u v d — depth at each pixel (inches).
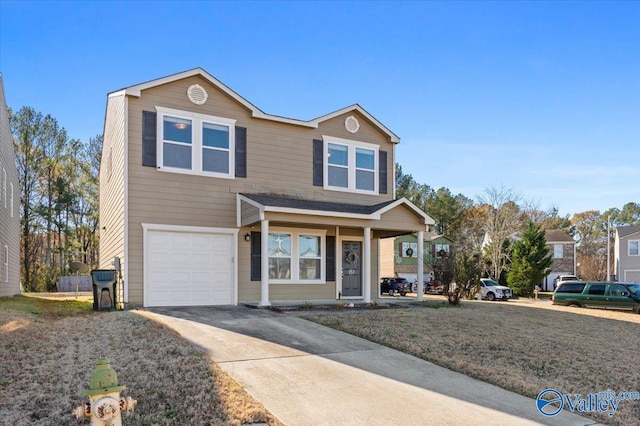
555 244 1745.8
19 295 804.6
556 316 581.9
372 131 664.4
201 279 524.4
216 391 221.8
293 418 201.6
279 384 243.1
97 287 464.8
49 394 209.8
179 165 521.3
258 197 548.4
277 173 583.2
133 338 312.2
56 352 278.2
